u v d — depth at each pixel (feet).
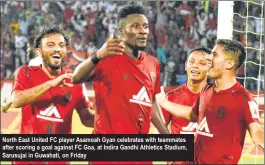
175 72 35.06
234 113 21.39
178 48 37.47
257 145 21.13
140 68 19.86
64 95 20.72
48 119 20.89
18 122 33.55
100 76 19.84
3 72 41.45
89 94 28.30
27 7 43.98
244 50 21.83
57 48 21.06
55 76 20.88
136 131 20.18
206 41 39.22
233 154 21.52
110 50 19.17
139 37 19.88
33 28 43.62
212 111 21.57
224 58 21.77
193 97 21.80
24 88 20.62
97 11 43.19
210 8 39.73
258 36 36.37
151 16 39.45
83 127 28.53
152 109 20.63
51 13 43.78
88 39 41.19
